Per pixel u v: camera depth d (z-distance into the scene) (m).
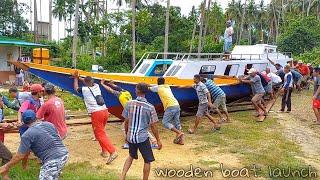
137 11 41.56
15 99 8.97
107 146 8.73
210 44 42.59
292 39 47.69
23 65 10.61
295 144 10.70
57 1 55.00
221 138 11.14
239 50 21.42
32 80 25.36
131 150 7.13
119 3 48.56
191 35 41.16
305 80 23.66
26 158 7.82
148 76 13.48
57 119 7.64
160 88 10.50
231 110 16.16
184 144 10.44
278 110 16.34
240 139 11.09
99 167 8.44
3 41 26.78
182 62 14.75
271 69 19.75
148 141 7.06
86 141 10.66
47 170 5.87
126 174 7.79
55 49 37.22
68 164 8.55
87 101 8.81
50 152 5.90
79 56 34.91
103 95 11.31
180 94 13.38
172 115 10.38
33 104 7.97
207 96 11.69
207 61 15.45
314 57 39.34
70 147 10.02
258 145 10.43
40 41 40.34
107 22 35.06
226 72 16.70
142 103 6.99
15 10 39.59
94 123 8.79
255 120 13.95
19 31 39.78
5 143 10.30
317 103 13.50
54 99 7.71
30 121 6.01
